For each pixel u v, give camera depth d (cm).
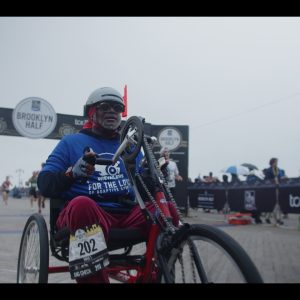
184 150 1283
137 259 236
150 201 232
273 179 1017
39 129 949
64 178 228
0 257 458
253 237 693
